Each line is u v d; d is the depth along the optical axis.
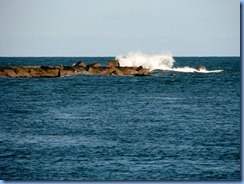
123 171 101.94
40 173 100.81
